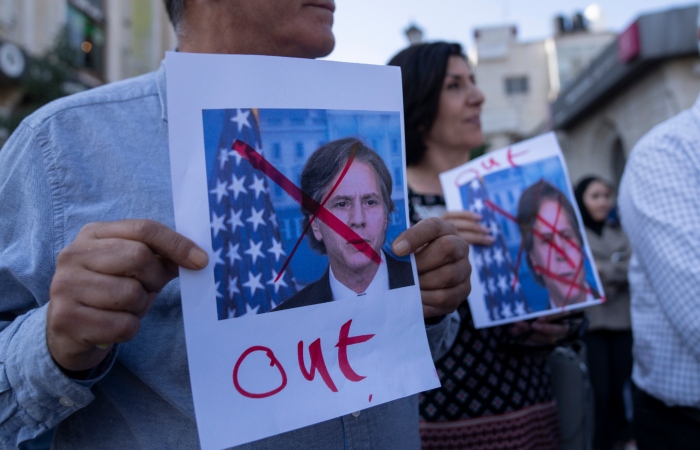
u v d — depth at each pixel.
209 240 0.70
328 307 0.76
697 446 1.31
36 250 0.78
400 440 1.00
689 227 1.19
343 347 0.76
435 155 1.68
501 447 1.39
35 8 9.14
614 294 3.29
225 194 0.72
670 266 1.20
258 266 0.73
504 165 1.52
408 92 1.63
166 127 0.89
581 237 1.46
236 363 0.70
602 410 3.27
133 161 0.85
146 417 0.82
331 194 0.79
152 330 0.82
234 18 0.97
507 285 1.41
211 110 0.72
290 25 0.99
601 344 3.32
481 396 1.41
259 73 0.75
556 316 1.50
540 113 19.66
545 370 1.59
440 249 0.86
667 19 8.36
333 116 0.80
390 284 0.82
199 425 0.66
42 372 0.68
